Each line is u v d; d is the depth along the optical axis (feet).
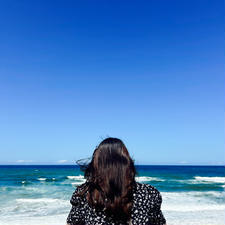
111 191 4.94
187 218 39.78
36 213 43.86
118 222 4.95
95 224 4.98
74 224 5.27
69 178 146.72
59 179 138.72
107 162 5.09
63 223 35.09
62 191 82.33
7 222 35.76
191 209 48.47
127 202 4.95
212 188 100.22
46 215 42.01
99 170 5.11
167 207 51.26
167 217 40.55
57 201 59.00
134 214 4.96
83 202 5.21
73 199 5.31
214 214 43.09
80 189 5.35
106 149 5.24
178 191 89.20
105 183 4.99
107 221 4.96
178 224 35.68
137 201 5.02
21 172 218.18
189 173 218.59
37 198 65.31
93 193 5.06
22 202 57.47
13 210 47.11
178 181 133.18
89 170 5.42
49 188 92.48
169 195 74.95
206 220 38.29
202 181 134.00
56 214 42.91
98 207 4.99
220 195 75.00
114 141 5.35
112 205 4.89
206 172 239.30
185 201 61.26
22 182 118.62
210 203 57.82
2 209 48.19
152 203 5.08
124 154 5.25
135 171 5.34
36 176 166.20
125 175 5.05
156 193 5.19
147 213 5.02
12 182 119.14
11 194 74.33
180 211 46.14
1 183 115.03
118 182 4.98
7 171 239.09
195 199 65.26
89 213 5.08
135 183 5.20
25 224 34.47
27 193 76.84
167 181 133.49
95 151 5.43
